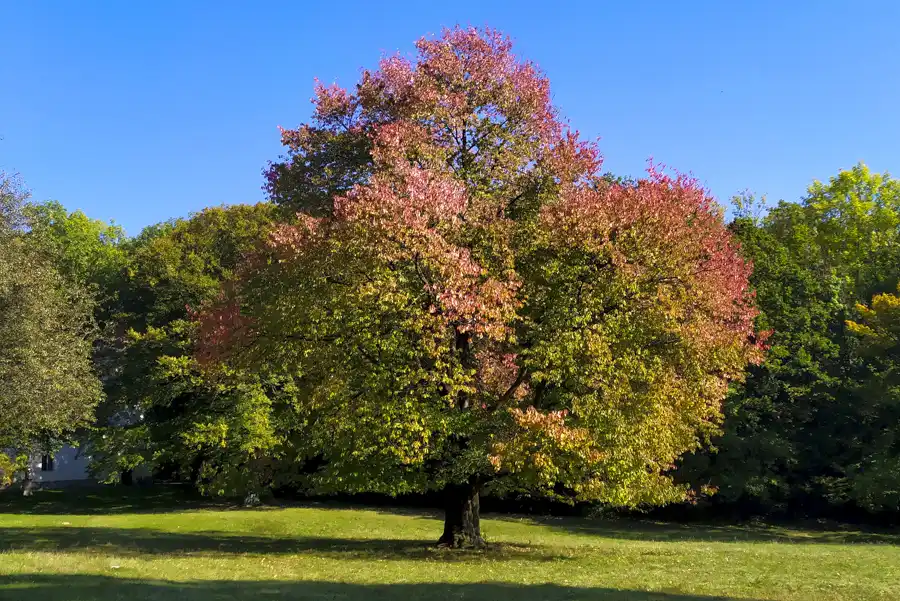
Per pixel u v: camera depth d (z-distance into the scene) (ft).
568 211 57.57
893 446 106.93
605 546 76.07
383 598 37.65
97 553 57.06
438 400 57.52
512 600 37.65
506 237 59.62
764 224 175.32
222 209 147.02
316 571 49.98
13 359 76.74
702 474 115.14
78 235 185.68
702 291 60.29
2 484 136.05
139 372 137.80
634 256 57.62
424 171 56.59
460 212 57.11
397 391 56.65
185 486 163.73
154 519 108.99
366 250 54.75
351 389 59.82
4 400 75.25
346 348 59.77
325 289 58.44
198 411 129.29
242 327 68.54
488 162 65.16
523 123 66.28
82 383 94.63
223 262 140.46
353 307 55.62
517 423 55.36
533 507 135.13
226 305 78.33
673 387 59.16
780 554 65.92
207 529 97.40
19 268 77.61
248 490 127.54
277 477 133.39
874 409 110.83
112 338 138.62
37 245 83.87
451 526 68.90
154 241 143.84
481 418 59.52
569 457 55.42
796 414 119.24
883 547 76.48
